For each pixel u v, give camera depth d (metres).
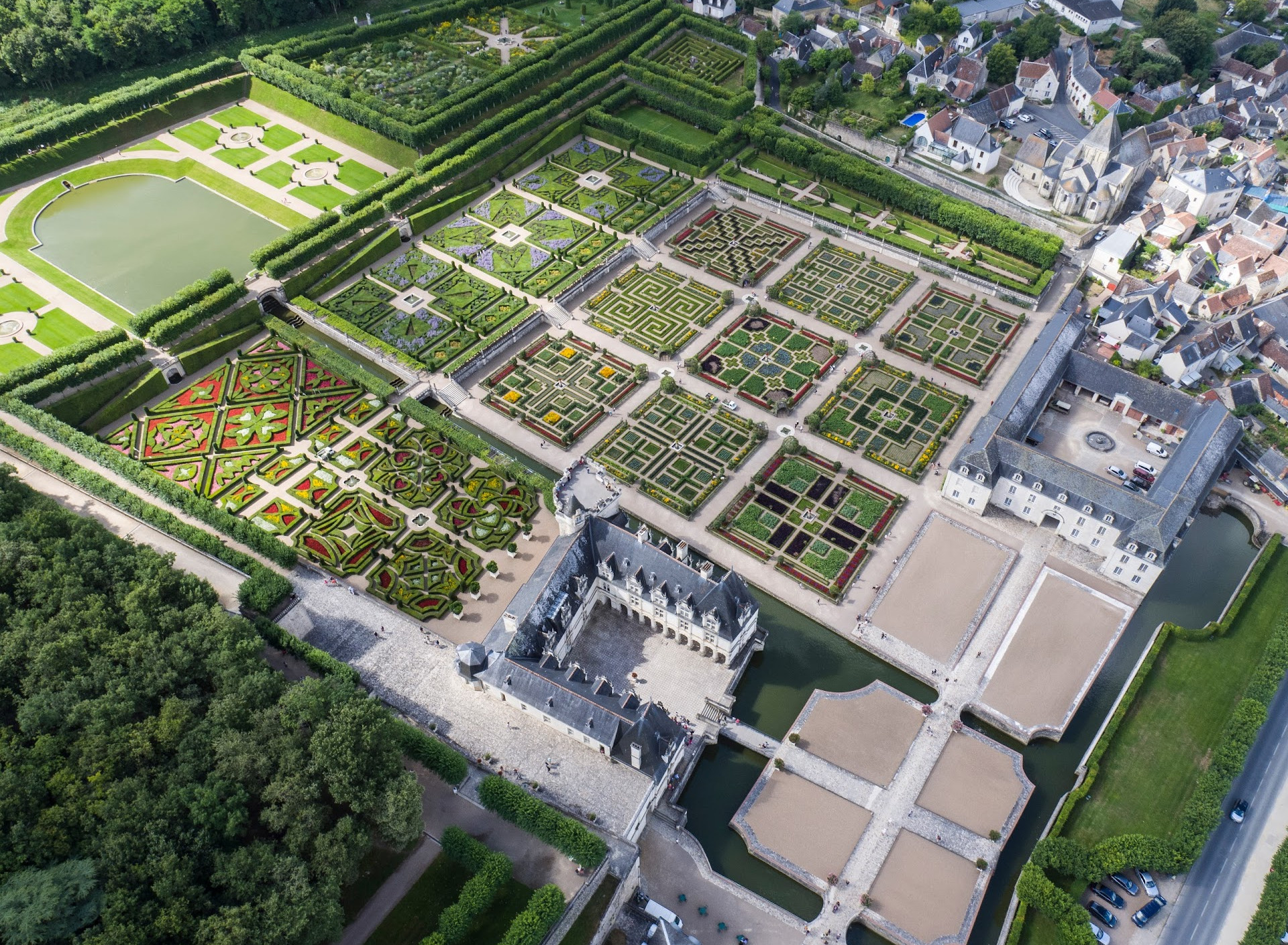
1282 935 153.88
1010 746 187.62
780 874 169.62
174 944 135.75
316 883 145.88
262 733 158.38
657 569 192.38
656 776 169.88
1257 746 182.50
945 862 168.88
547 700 174.62
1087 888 164.00
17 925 127.94
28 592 183.25
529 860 160.75
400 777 156.00
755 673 199.12
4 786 144.62
